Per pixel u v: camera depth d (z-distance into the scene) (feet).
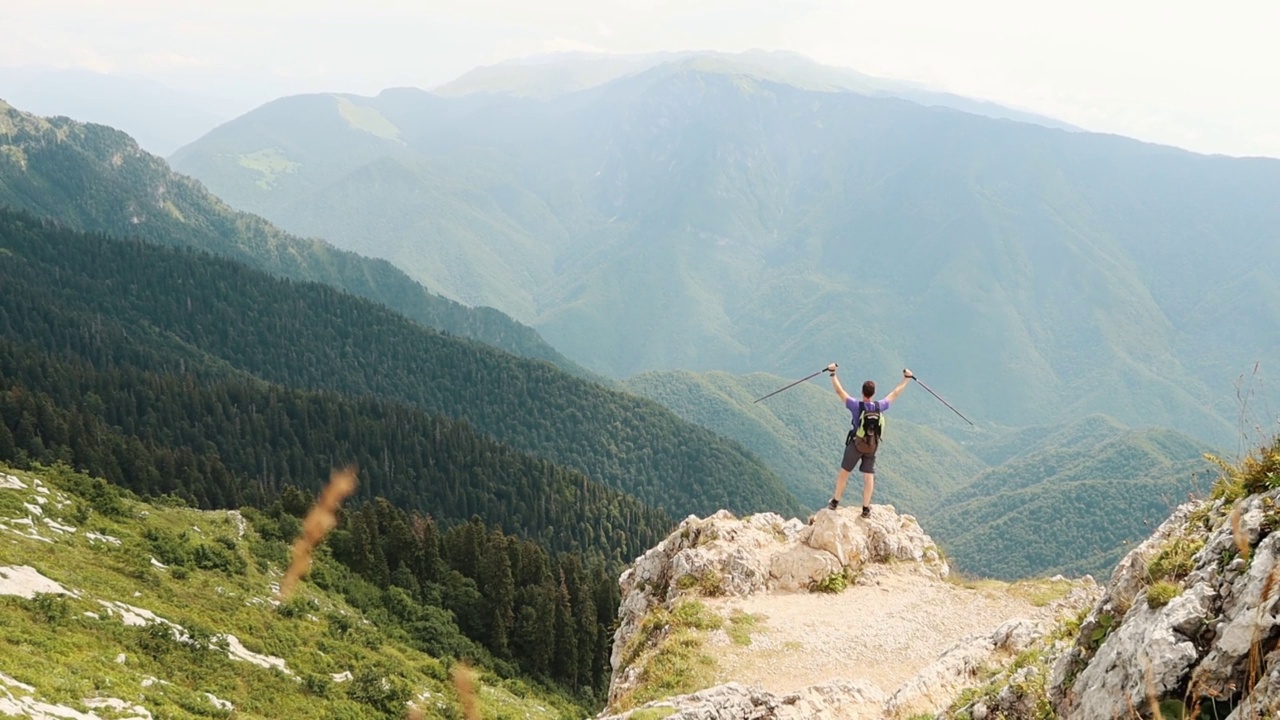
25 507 203.51
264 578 246.27
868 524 91.66
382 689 183.93
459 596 330.54
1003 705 42.27
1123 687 30.37
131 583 188.34
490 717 205.46
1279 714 23.06
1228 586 28.84
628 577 108.68
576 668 329.11
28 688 109.70
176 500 308.19
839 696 61.36
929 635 75.41
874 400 84.94
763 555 91.20
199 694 142.10
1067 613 74.79
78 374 627.46
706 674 70.38
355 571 311.88
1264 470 32.30
